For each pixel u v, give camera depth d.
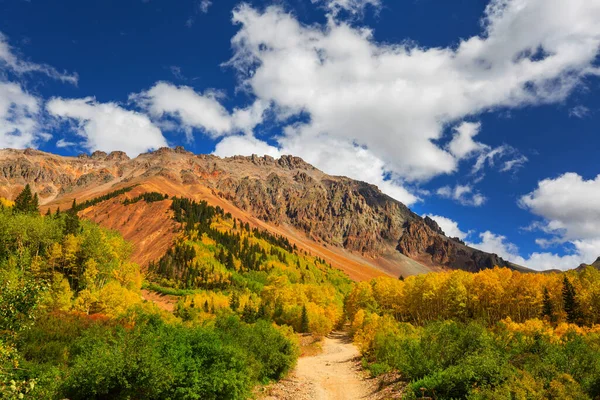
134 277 83.88
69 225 76.00
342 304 123.56
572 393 16.14
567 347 21.91
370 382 32.09
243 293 117.19
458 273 88.06
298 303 94.75
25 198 87.31
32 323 11.85
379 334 41.59
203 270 151.75
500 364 19.64
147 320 31.14
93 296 46.91
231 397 21.55
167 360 19.58
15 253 61.72
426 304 86.12
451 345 24.41
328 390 30.81
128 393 17.75
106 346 20.05
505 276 81.62
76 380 17.62
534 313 74.94
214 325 35.84
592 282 74.94
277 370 33.25
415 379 24.98
